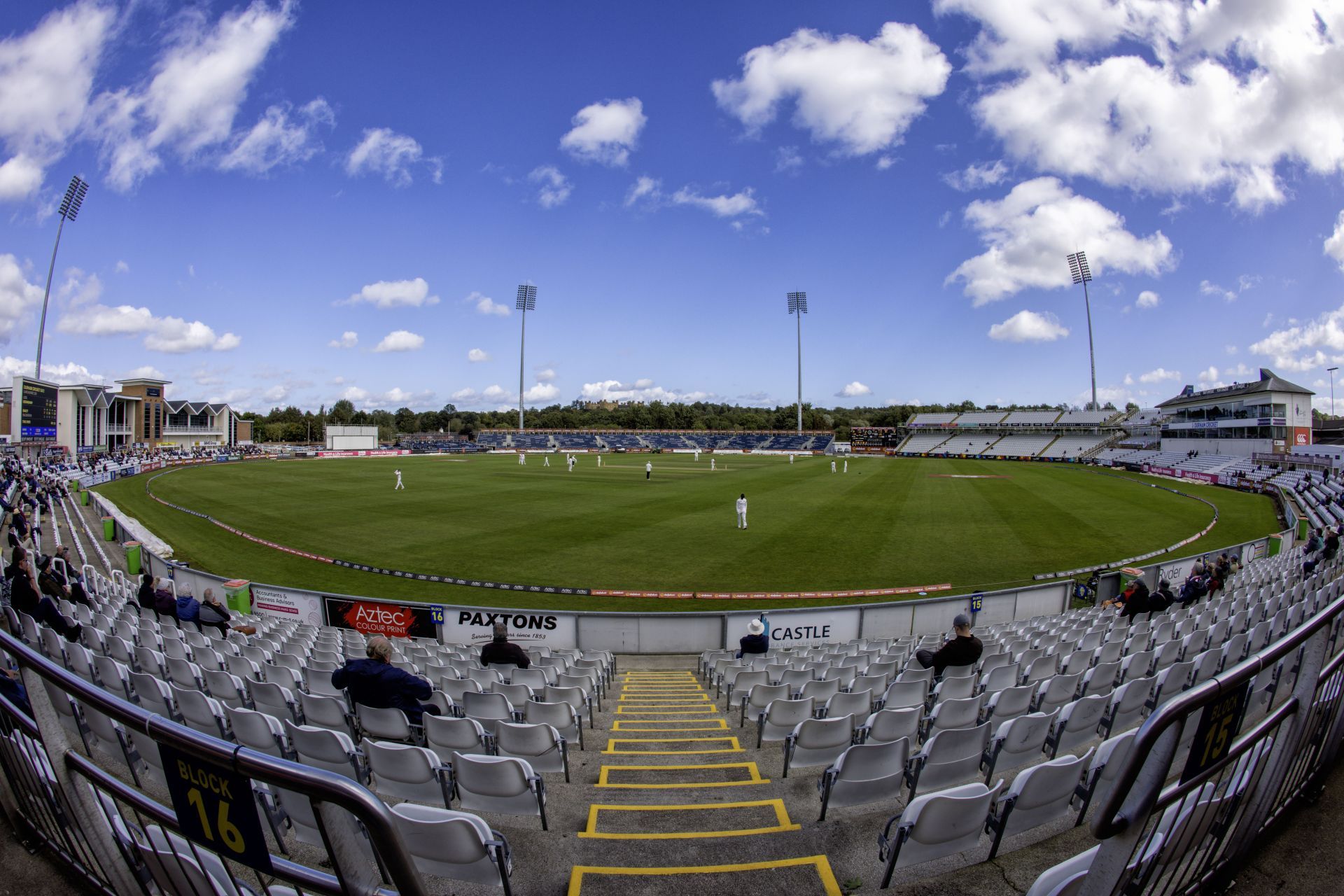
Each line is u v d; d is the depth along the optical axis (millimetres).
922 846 3939
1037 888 3084
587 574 20125
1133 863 3172
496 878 3957
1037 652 9242
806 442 116500
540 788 4855
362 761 5191
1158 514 33562
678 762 6668
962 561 22047
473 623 14312
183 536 26578
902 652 11094
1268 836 3809
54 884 3607
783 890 3936
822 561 21781
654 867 4199
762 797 5570
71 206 56188
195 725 6379
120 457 68000
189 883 2848
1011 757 5668
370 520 30156
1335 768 4418
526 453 106125
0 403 77688
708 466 69062
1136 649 9656
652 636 13953
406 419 181125
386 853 2148
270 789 4617
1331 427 88688
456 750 6078
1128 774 2324
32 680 3047
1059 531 27797
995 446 104438
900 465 72750
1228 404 69375
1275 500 39344
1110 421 97438
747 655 11758
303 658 10383
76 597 13039
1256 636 8312
